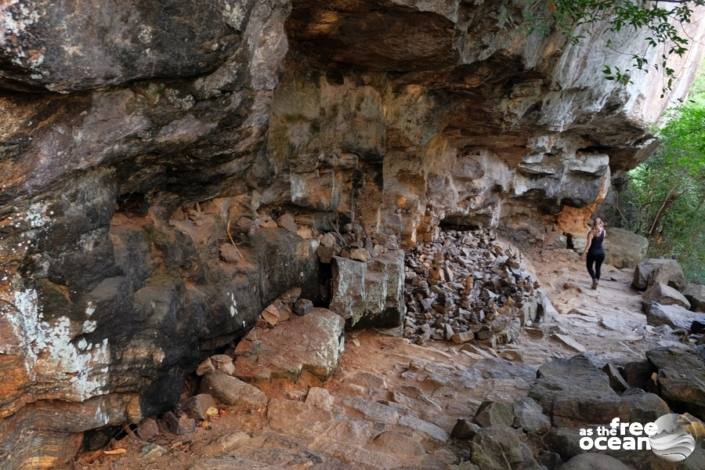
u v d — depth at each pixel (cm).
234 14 340
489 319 877
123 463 400
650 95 1261
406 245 926
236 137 439
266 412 499
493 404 520
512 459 445
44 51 261
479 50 634
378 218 816
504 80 794
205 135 404
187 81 351
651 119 1316
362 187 775
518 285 1009
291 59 587
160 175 427
